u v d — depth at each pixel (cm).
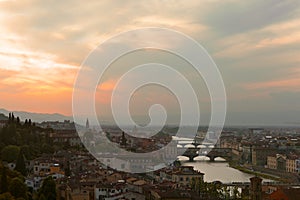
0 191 17562
